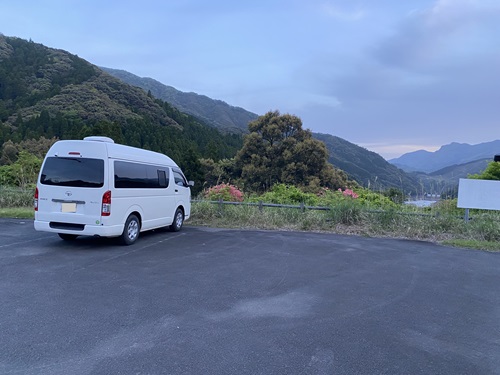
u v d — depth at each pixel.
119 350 3.53
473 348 3.87
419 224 11.10
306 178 30.78
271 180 32.06
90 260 6.89
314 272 6.61
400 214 11.64
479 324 4.52
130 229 8.41
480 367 3.48
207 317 4.40
